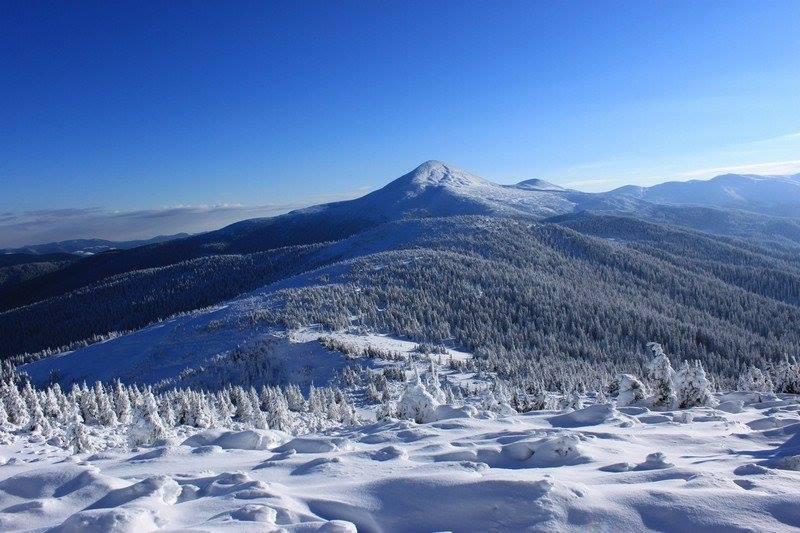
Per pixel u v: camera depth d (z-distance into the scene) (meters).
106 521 6.16
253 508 6.65
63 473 9.14
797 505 6.12
